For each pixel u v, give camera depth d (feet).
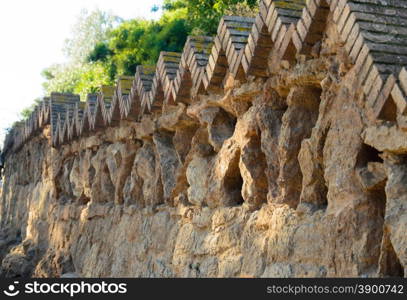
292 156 20.20
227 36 22.27
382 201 17.06
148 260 30.04
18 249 61.11
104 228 37.24
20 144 70.38
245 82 22.26
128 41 83.87
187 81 25.77
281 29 19.33
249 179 22.22
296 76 19.58
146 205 31.37
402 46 16.20
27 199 66.49
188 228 26.23
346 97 17.51
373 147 16.99
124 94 33.01
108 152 37.27
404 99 14.80
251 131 22.09
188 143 28.32
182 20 73.36
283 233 19.71
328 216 17.94
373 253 16.84
